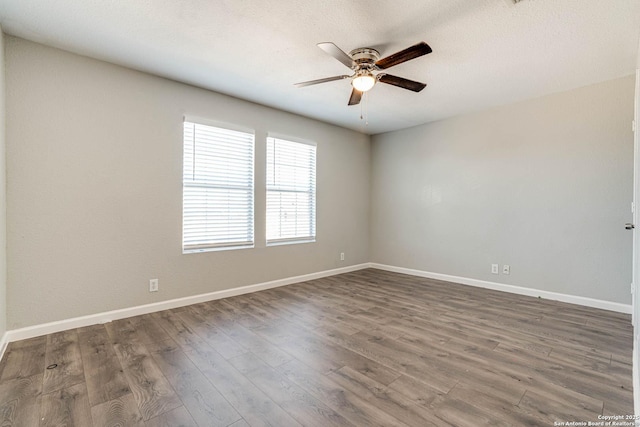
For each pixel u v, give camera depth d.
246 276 3.85
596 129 3.25
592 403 1.66
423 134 4.80
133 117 2.94
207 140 3.50
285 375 1.95
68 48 2.55
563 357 2.17
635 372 1.89
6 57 2.33
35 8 2.04
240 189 3.80
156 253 3.11
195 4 2.00
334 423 1.51
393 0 1.95
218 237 3.61
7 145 2.34
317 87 3.36
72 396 1.71
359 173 5.35
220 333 2.59
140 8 2.04
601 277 3.24
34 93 2.46
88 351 2.24
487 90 3.41
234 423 1.51
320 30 2.29
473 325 2.78
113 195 2.84
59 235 2.58
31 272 2.46
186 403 1.66
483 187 4.12
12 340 2.37
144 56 2.69
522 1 1.94
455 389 1.80
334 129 4.92
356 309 3.23
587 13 2.05
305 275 4.54
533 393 1.75
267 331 2.64
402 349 2.31
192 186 3.39
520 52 2.58
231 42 2.46
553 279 3.56
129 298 2.95
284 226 4.30
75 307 2.66
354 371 2.00
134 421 1.52
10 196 2.36
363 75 2.50
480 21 2.15
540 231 3.64
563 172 3.46
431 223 4.71
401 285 4.27
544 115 3.58
